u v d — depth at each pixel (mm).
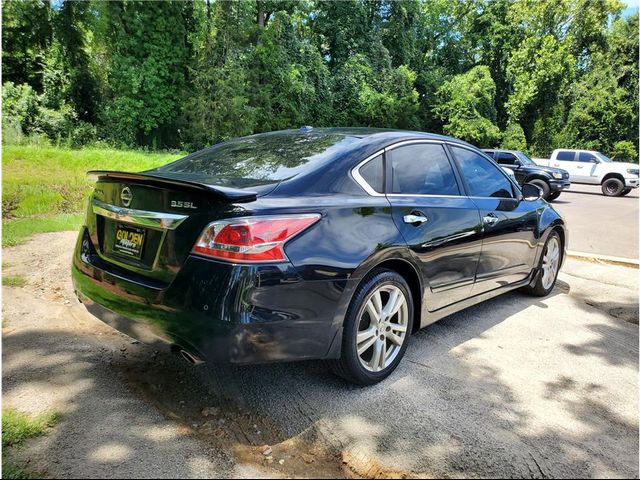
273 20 26234
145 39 24766
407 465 2043
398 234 2729
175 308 2172
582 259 6434
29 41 25484
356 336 2561
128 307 2377
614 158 33375
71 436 2133
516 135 32125
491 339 3520
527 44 33188
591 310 4277
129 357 2961
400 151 3062
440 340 3467
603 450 2219
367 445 2170
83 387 2570
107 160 13578
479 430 2324
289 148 2967
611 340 3584
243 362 2129
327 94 28125
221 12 24625
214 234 2123
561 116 34688
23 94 21734
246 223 2113
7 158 11492
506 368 3041
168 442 2131
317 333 2330
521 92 32906
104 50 25812
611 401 2684
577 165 19281
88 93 26062
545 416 2492
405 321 2900
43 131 21094
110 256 2613
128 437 2148
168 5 24906
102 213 2662
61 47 25469
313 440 2197
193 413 2387
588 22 36156
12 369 2717
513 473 2021
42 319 3463
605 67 35094
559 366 3107
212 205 2160
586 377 2965
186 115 25156
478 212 3463
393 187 2914
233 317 2070
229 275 2078
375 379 2734
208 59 24656
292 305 2211
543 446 2225
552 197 16266
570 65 33156
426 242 2926
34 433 2135
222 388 2645
